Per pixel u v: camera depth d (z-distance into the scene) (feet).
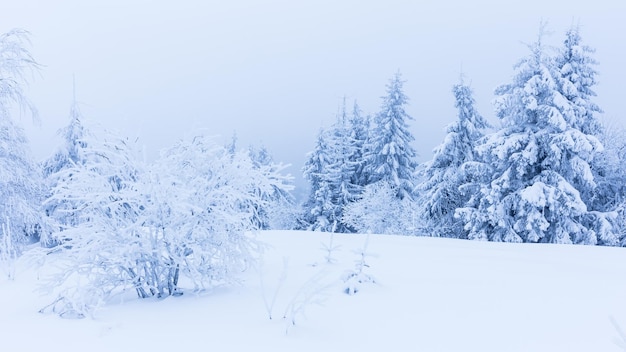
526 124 66.08
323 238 40.65
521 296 18.56
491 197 65.41
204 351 12.12
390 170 100.94
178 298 18.80
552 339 13.46
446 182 81.56
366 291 19.29
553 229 63.57
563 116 63.62
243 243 20.36
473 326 14.71
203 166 20.62
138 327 14.46
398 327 14.58
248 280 22.06
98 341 12.95
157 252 18.34
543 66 64.44
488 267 25.09
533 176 66.13
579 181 65.87
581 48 68.23
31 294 21.04
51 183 47.47
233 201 20.13
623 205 67.46
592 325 14.76
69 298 16.17
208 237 19.29
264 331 13.98
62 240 18.67
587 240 62.54
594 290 19.62
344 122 121.70
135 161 19.15
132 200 18.34
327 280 21.48
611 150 73.15
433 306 17.08
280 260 27.94
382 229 82.12
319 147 117.60
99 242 17.49
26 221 41.27
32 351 12.00
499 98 66.23
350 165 112.88
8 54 40.47
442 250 32.37
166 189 18.02
